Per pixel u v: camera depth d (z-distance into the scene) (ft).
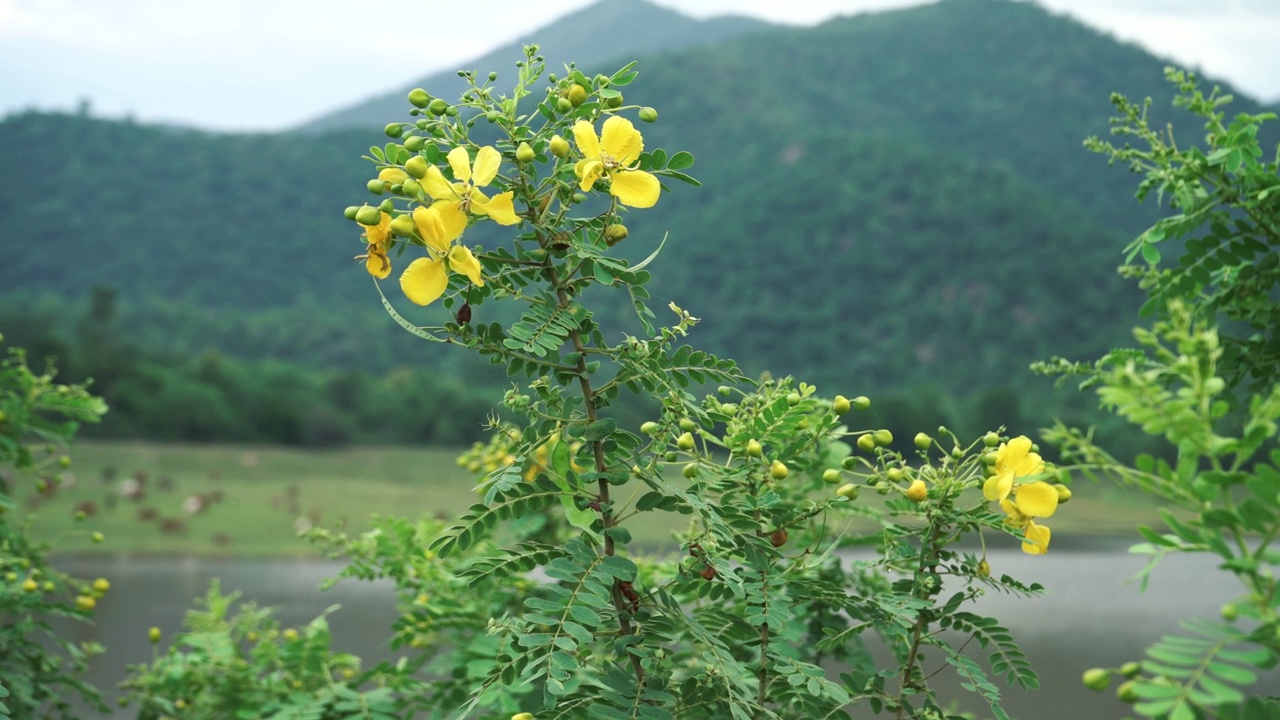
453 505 211.41
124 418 282.77
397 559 11.91
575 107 7.08
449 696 10.95
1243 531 4.08
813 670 6.95
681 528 12.62
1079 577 58.54
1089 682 4.13
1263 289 8.09
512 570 6.70
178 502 198.08
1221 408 4.08
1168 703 3.87
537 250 6.95
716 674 6.91
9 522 12.59
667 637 6.66
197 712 12.98
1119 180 616.39
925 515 6.98
